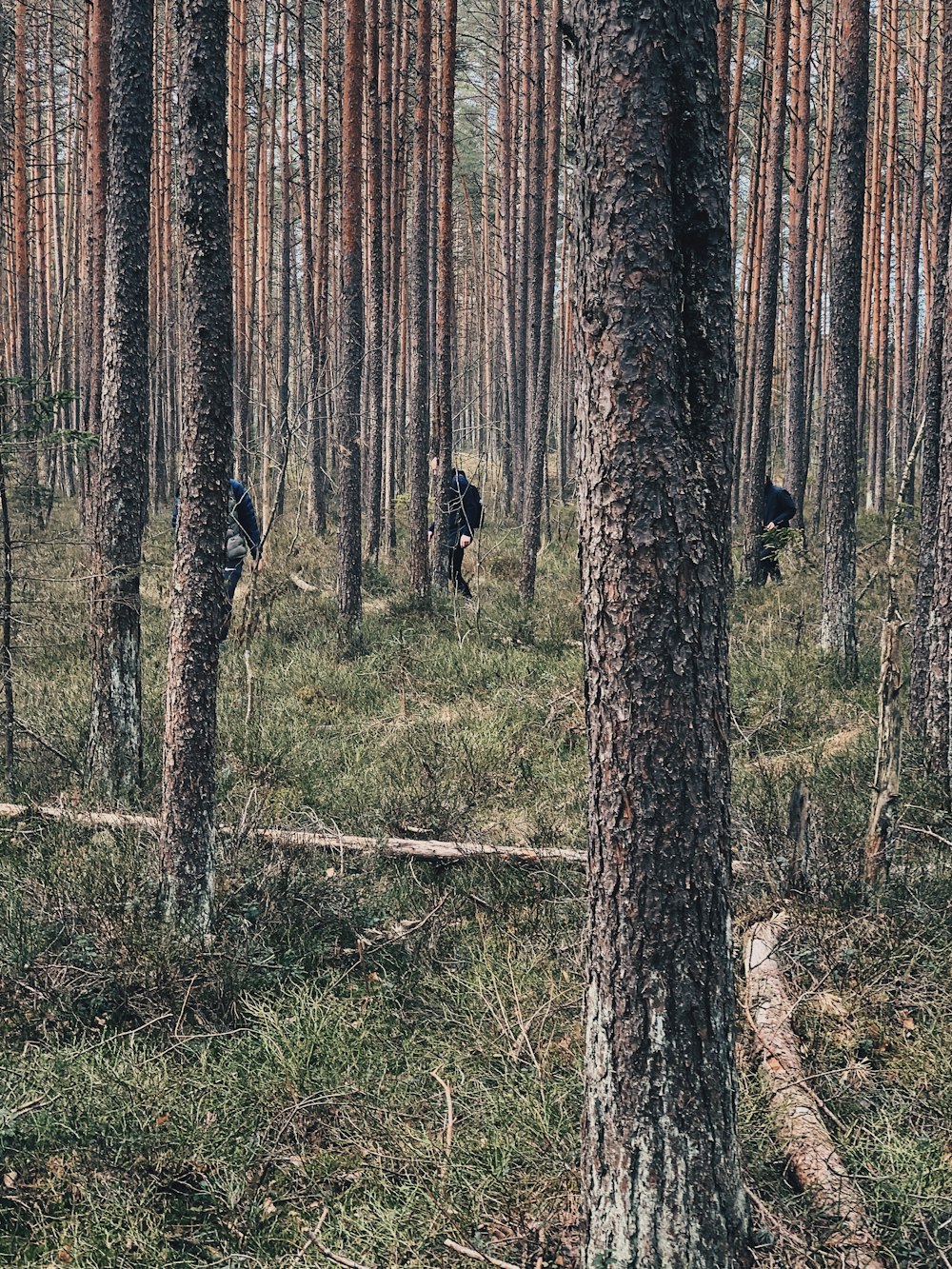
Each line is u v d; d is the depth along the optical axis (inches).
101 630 266.7
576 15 109.0
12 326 994.7
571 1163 135.3
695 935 108.9
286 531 733.9
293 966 191.3
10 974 182.4
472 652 418.9
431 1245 127.3
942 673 242.7
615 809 109.4
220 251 198.1
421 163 593.9
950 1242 125.5
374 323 708.0
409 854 236.5
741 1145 135.4
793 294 732.7
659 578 107.1
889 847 204.8
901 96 951.6
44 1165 143.3
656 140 105.2
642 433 106.7
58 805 249.8
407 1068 166.7
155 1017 178.7
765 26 595.5
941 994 173.6
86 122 576.4
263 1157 147.0
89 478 634.2
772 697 347.6
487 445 1059.9
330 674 394.3
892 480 1133.7
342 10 848.3
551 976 185.0
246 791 266.5
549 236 753.0
